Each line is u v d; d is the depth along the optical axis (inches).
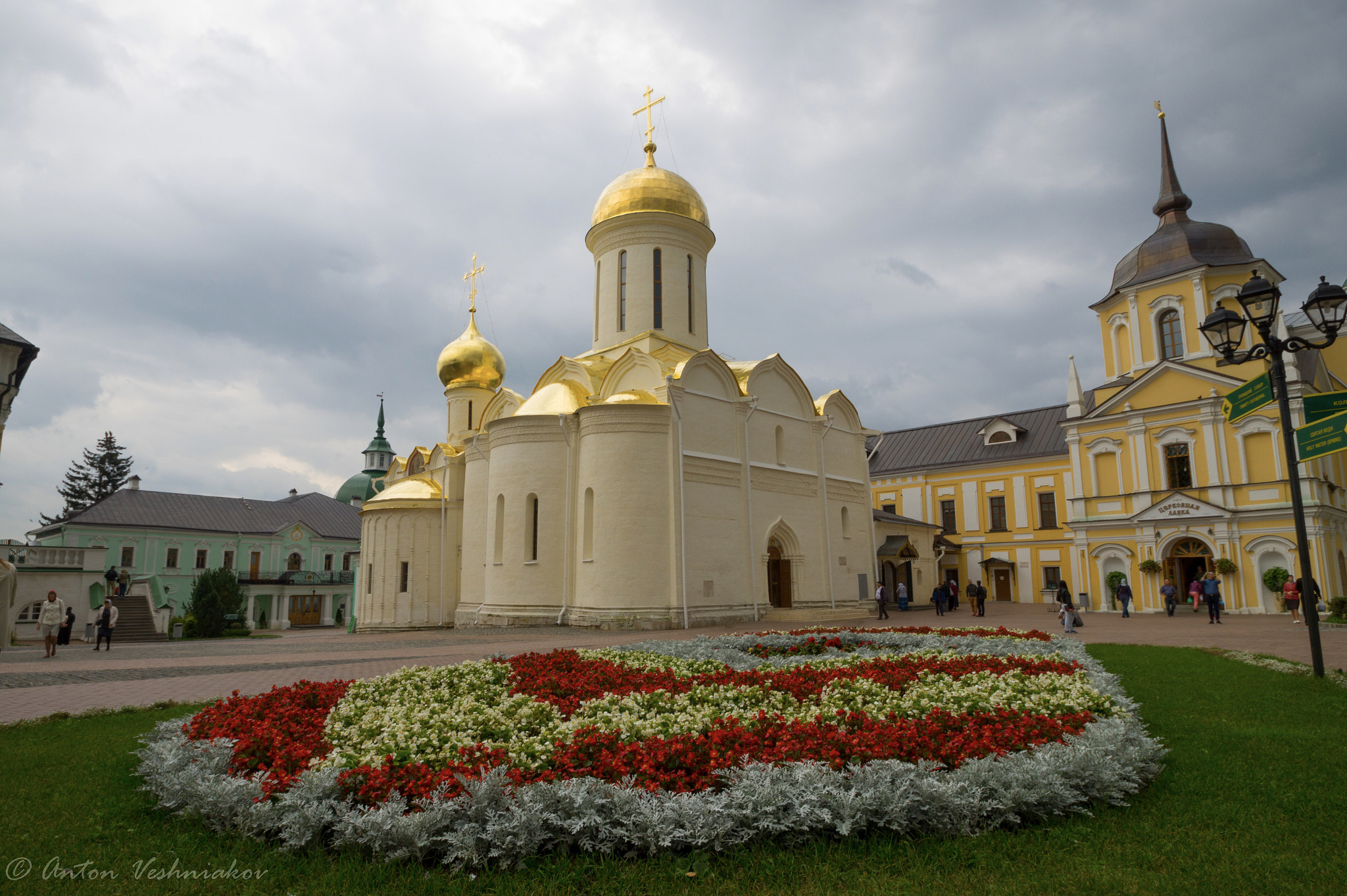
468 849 212.2
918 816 229.3
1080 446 1610.5
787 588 1289.4
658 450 1110.4
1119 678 484.4
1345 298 497.0
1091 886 196.5
